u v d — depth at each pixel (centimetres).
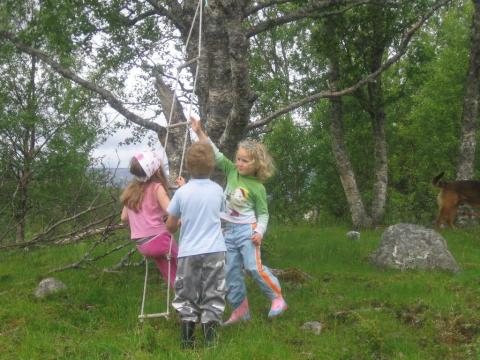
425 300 437
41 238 614
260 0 755
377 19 995
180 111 582
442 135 1688
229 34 418
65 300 446
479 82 1061
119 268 562
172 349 319
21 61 1075
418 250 595
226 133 471
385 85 1570
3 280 552
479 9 1023
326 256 680
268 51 1711
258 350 316
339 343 340
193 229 333
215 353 306
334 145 1132
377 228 1062
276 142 1510
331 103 1127
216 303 333
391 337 355
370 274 566
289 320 395
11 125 1019
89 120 1107
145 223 373
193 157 339
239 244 374
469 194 1002
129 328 376
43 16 597
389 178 1973
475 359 316
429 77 1584
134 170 372
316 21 938
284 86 1387
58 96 1081
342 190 1559
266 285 374
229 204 376
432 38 1738
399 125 1806
